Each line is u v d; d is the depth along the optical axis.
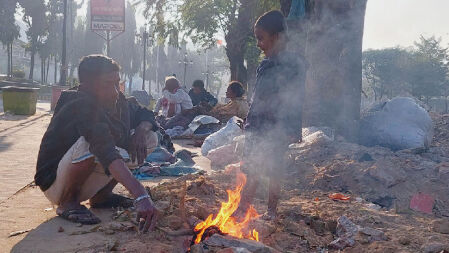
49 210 3.77
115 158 2.94
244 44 21.41
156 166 5.79
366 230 3.23
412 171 5.05
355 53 7.52
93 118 3.21
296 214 3.75
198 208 3.48
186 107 11.41
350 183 4.90
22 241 2.98
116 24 28.56
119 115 3.66
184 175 5.24
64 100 3.45
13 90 15.50
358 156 5.68
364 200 4.51
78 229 3.25
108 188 3.83
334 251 3.06
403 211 4.16
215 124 10.27
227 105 10.86
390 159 5.43
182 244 2.89
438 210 4.24
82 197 3.66
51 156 3.48
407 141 6.59
